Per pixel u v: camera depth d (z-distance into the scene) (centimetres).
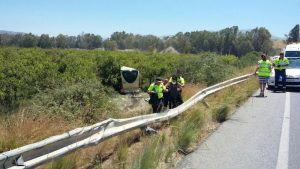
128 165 654
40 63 2214
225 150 786
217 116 1096
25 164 504
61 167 606
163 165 686
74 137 605
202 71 2111
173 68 2427
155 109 1170
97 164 652
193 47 11150
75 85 1206
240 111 1262
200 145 825
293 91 1906
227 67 2355
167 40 12762
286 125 1038
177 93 1194
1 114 1091
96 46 12800
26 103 1270
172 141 798
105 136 682
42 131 772
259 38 10106
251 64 3691
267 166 686
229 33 10400
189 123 885
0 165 471
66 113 1037
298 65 2058
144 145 741
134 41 14150
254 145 827
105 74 2212
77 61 2403
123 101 1688
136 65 2444
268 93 1808
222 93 1501
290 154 761
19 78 1703
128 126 778
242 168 673
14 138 695
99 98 1203
